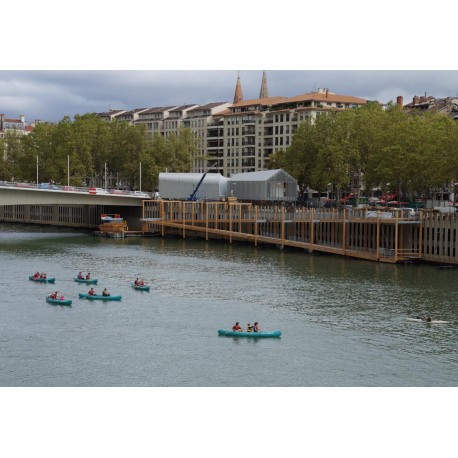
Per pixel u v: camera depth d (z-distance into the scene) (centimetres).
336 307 8650
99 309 8650
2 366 6419
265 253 13925
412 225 12500
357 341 7231
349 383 5994
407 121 16375
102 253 13962
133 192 19312
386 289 9694
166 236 18038
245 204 16000
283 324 7881
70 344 7125
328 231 14275
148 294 9519
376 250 12525
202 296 9362
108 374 6209
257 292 9575
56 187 17400
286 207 16088
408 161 14812
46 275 10650
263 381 6038
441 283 10112
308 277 10719
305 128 18962
